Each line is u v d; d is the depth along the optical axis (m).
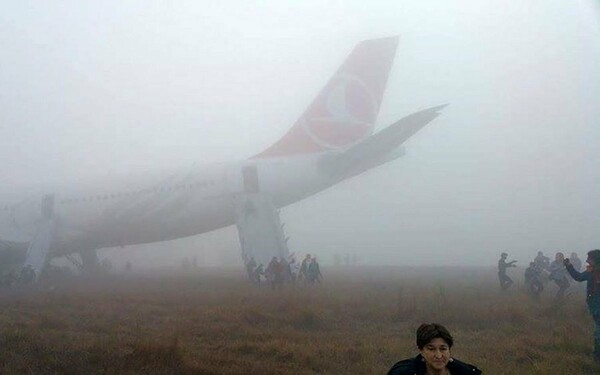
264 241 26.34
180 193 27.98
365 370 7.94
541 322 12.41
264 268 25.89
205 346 9.82
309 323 12.32
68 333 11.38
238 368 7.95
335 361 8.59
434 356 3.44
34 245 29.50
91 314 14.36
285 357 8.88
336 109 28.22
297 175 27.16
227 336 10.88
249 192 27.17
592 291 8.65
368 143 23.39
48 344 9.67
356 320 12.95
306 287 21.80
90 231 30.03
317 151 27.83
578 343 9.62
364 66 28.53
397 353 9.11
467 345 9.88
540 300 16.69
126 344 9.81
